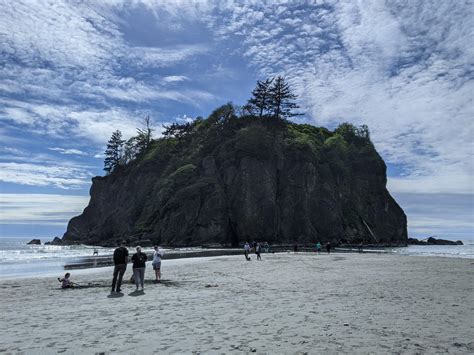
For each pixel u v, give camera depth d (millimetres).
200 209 102562
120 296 14836
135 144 151500
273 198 105500
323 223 108688
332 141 131125
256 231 101625
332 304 12195
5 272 32125
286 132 126562
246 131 114375
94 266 37594
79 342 7938
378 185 130375
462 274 22812
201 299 13578
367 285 17344
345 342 7715
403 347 7367
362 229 117812
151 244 102000
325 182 113688
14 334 8719
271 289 16109
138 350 7305
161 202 110688
